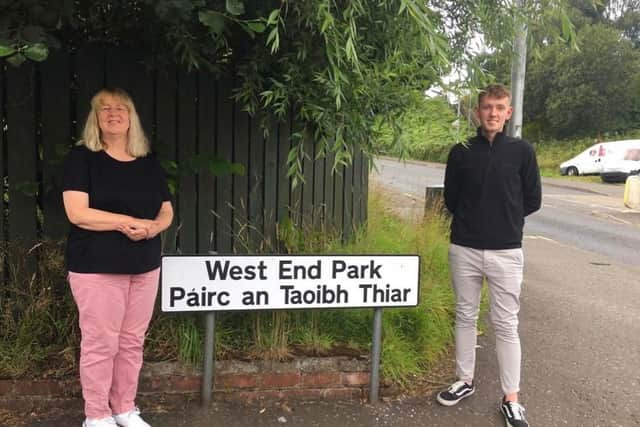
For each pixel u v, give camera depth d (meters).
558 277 6.60
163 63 3.08
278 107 3.19
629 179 14.59
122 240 2.51
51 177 3.26
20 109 3.18
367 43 2.84
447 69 2.96
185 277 2.92
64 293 3.27
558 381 3.62
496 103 2.96
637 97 38.16
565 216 12.90
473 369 3.28
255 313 3.34
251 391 3.15
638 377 3.71
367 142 3.03
